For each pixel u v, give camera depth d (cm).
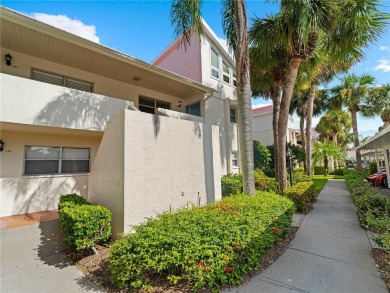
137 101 1061
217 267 272
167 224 327
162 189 482
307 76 1164
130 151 434
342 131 3162
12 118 567
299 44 773
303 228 549
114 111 778
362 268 342
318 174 2608
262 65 992
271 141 2111
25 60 752
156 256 273
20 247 437
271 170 1538
